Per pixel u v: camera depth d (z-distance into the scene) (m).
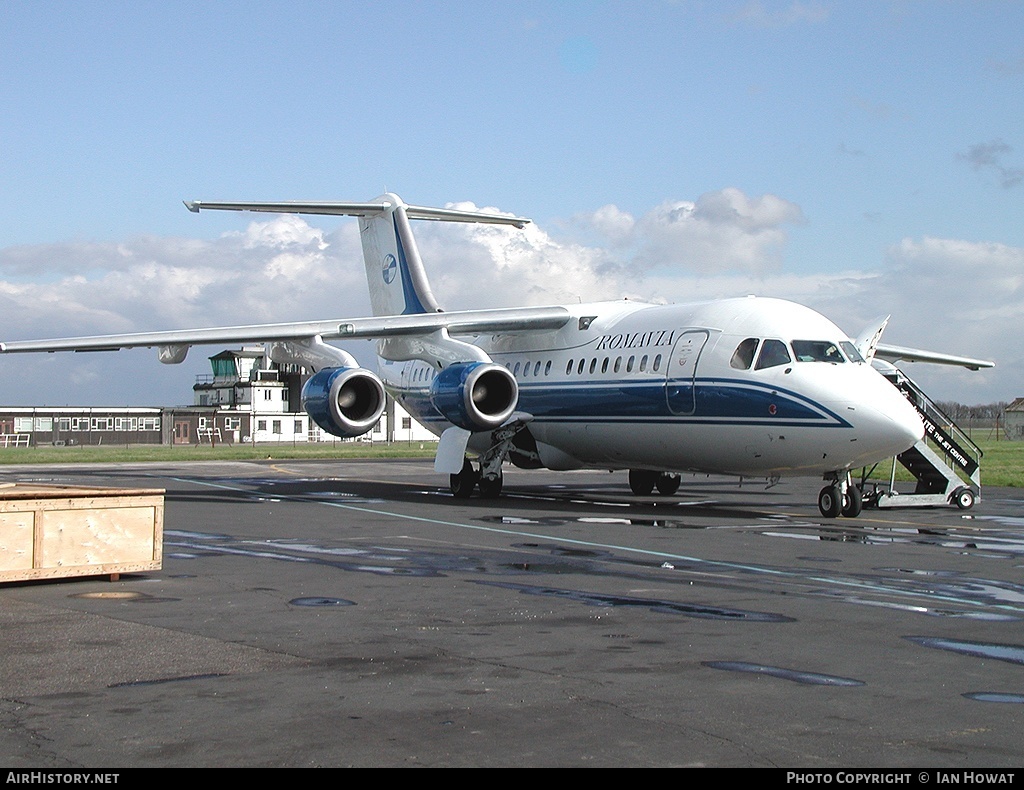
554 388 22.81
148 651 7.57
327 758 5.30
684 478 33.91
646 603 9.62
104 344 20.70
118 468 42.88
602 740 5.58
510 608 9.34
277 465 45.56
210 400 95.00
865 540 15.04
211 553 13.27
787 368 18.33
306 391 21.59
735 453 19.25
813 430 17.89
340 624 8.59
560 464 23.91
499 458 23.58
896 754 5.38
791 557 13.05
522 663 7.26
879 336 22.69
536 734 5.68
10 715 5.97
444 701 6.30
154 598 9.83
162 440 91.50
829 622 8.76
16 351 20.81
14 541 10.29
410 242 25.70
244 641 7.93
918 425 17.67
